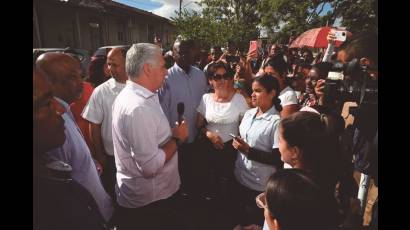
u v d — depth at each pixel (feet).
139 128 5.73
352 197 5.19
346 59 5.34
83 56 22.97
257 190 7.67
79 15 53.78
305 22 91.04
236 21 105.60
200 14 65.87
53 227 3.00
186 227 6.90
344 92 5.99
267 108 7.52
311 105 8.02
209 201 10.72
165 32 93.56
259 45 31.99
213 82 9.94
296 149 4.51
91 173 5.85
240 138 7.55
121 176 6.48
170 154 6.48
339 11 86.74
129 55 6.08
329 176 4.40
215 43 63.46
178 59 11.03
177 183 7.18
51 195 3.05
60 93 6.84
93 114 8.54
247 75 14.15
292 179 3.25
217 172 10.54
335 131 4.96
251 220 7.48
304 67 12.89
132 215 6.63
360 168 5.10
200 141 10.85
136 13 68.08
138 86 6.06
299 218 3.07
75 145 5.53
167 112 11.25
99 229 3.75
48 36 47.14
